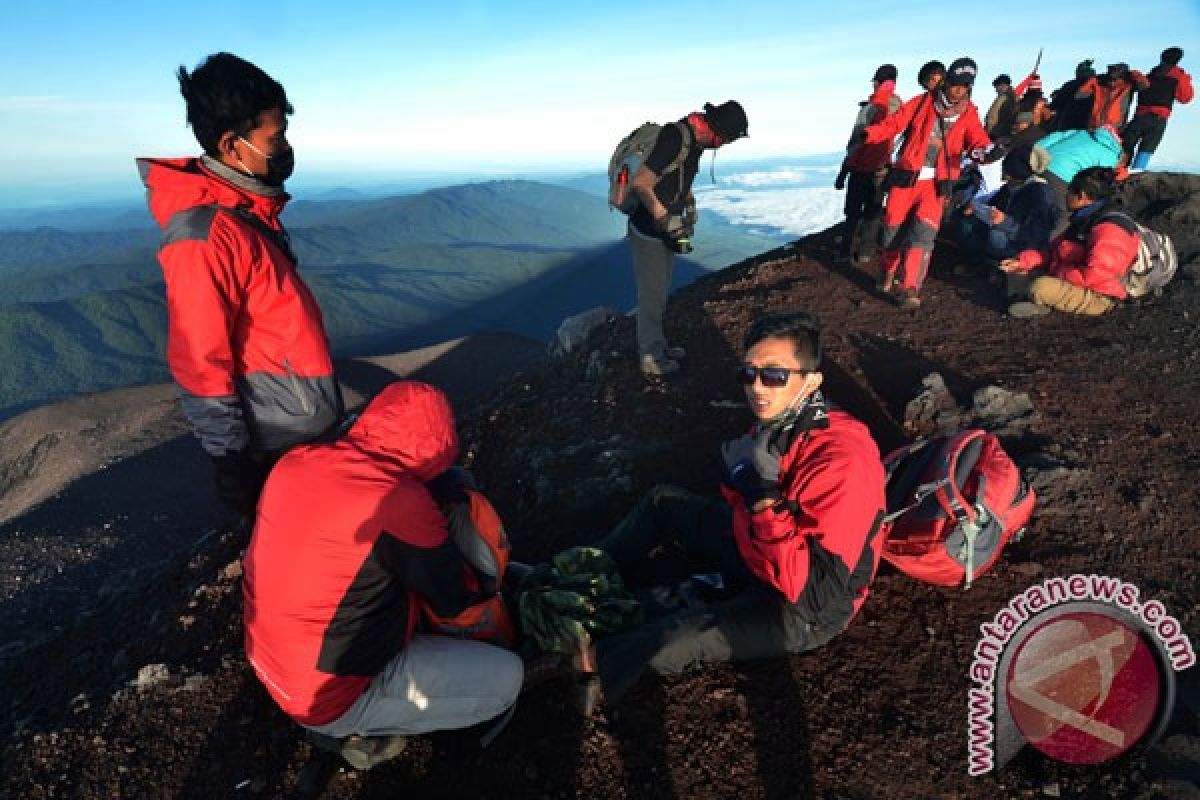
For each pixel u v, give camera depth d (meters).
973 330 6.49
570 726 2.78
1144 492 3.91
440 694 2.51
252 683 3.29
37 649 5.73
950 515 3.12
